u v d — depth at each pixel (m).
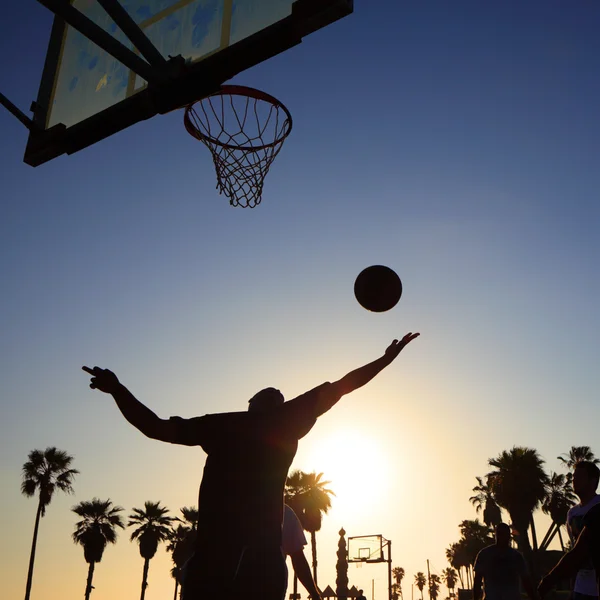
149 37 5.75
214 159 7.11
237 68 5.07
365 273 3.91
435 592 137.75
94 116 5.79
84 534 50.66
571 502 43.12
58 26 6.86
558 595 19.72
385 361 3.04
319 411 2.93
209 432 2.87
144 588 52.69
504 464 36.47
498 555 6.82
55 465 44.53
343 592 31.77
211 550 2.59
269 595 2.52
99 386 2.82
